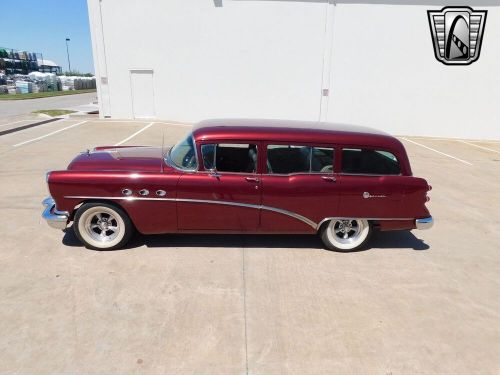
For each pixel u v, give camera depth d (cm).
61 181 399
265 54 1471
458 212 634
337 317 330
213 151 412
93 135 1170
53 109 1941
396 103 1514
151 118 1555
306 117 1538
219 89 1514
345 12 1420
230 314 326
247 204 421
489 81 1471
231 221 428
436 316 340
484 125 1522
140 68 1497
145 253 425
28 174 710
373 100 1513
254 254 438
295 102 1522
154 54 1480
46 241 443
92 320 309
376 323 325
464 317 341
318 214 433
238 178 414
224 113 1541
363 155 430
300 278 392
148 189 406
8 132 1141
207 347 286
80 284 359
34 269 381
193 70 1497
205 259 419
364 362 280
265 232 441
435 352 294
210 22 1440
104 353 274
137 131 1284
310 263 425
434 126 1534
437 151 1228
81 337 289
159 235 473
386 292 375
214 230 433
